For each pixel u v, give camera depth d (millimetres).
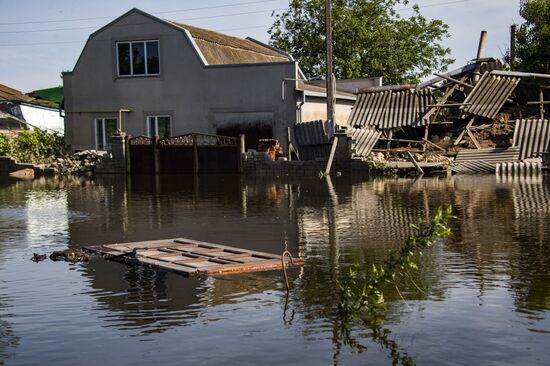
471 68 28594
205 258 8250
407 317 5891
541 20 37844
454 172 23297
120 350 5250
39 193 18969
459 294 6547
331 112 25094
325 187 18625
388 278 6152
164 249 8984
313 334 5512
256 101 28094
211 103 28734
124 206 14875
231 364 4926
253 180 22078
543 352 5039
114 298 6680
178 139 26375
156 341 5426
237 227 11227
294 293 6723
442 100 27734
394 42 45812
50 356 5172
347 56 45562
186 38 28938
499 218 11469
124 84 29859
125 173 27094
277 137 27875
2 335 5664
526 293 6539
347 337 5430
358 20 44844
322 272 7602
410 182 19688
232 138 25469
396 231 10344
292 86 27578
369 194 16219
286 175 24344
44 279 7559
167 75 29281
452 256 8273
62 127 44656
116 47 29859
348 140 23797
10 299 6742
